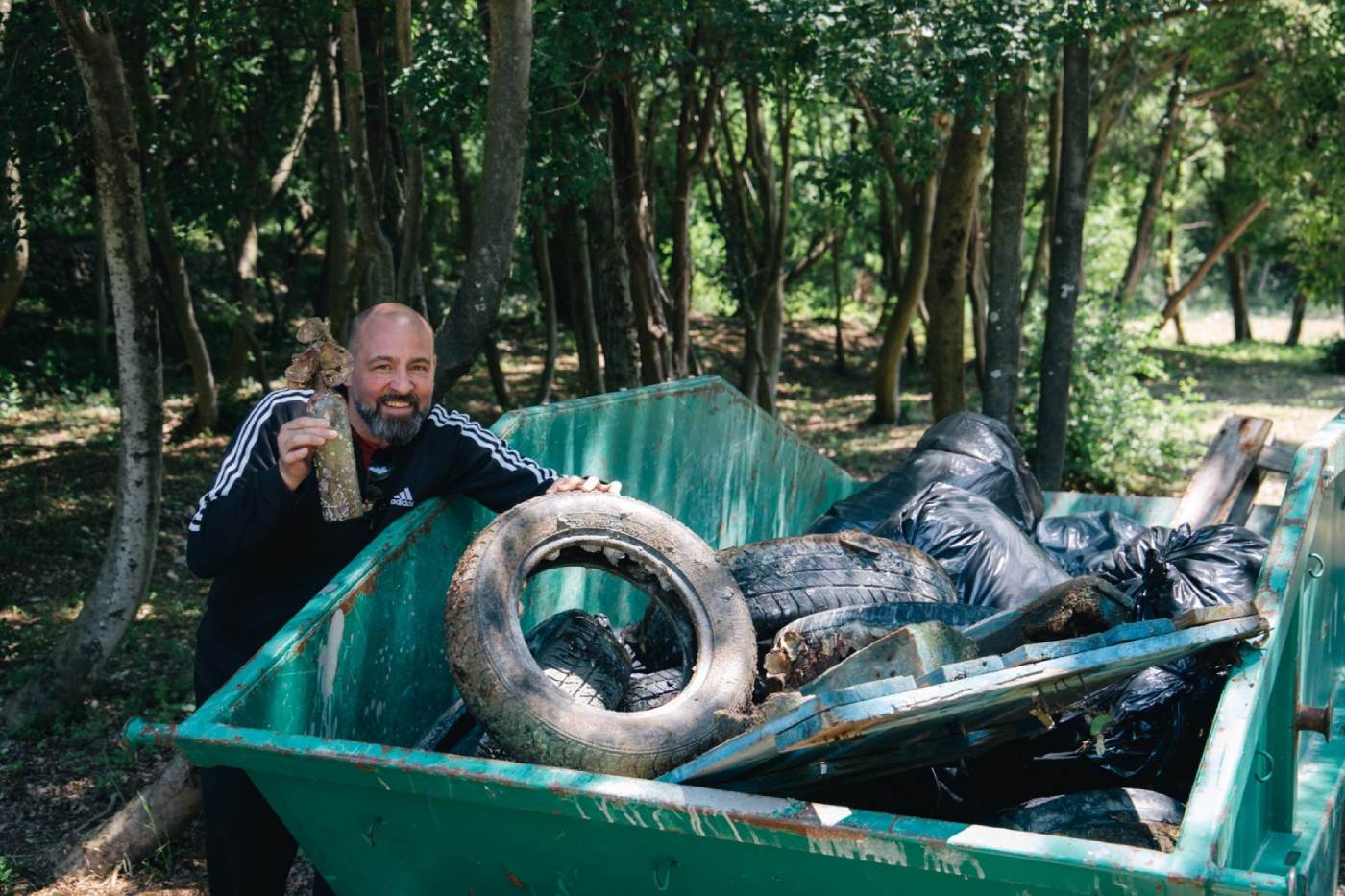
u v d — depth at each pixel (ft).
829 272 99.60
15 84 22.72
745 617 10.61
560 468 13.55
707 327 85.05
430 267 50.60
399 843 8.66
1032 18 22.40
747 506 17.97
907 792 10.23
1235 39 52.85
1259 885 6.26
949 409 34.19
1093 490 41.09
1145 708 10.94
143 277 19.07
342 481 9.93
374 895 8.97
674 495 16.03
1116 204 77.66
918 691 7.56
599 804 7.61
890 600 12.13
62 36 22.31
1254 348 109.91
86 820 16.74
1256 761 8.66
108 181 18.56
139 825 15.33
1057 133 47.32
